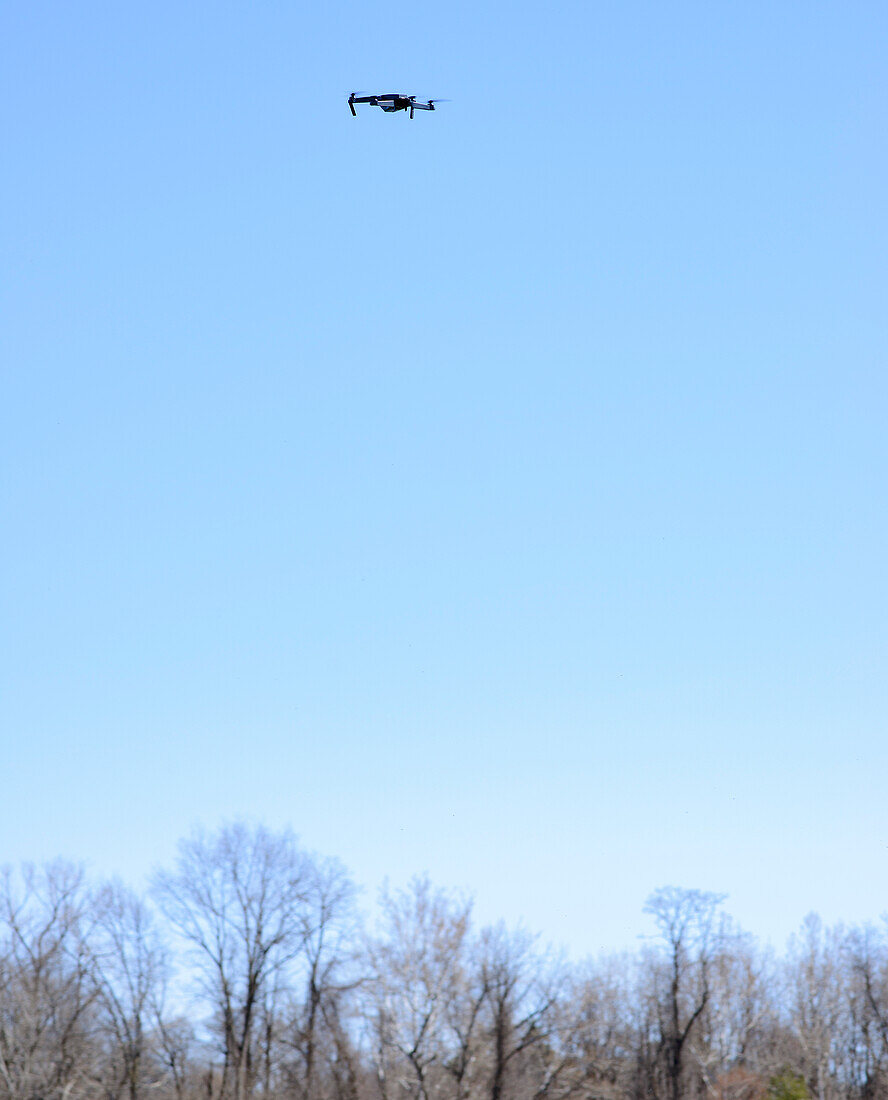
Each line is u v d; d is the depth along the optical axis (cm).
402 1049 6594
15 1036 6612
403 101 3994
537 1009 7050
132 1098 6725
